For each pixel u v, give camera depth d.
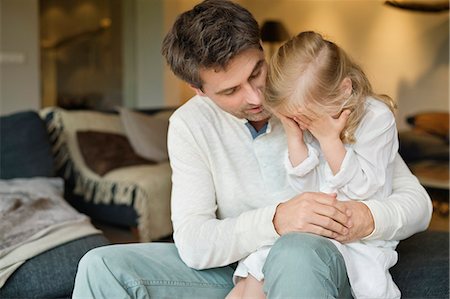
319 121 1.05
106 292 1.02
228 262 1.05
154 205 2.72
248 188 1.16
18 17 4.87
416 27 4.68
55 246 1.59
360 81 1.10
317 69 1.03
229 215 1.17
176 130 1.16
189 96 5.46
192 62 1.02
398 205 1.05
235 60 0.99
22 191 2.10
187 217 1.09
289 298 0.86
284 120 1.10
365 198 1.07
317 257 0.88
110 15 5.67
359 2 4.91
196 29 1.01
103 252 1.07
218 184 1.16
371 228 1.00
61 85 5.43
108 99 5.74
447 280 1.12
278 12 5.43
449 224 2.96
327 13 5.12
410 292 1.13
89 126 3.19
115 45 5.71
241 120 1.17
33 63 5.01
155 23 5.50
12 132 2.52
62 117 3.11
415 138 4.08
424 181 3.22
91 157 2.95
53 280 1.47
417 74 4.72
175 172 1.15
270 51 5.09
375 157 1.06
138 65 5.73
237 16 1.01
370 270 1.02
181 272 1.10
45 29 5.28
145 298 1.04
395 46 4.79
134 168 2.92
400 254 1.29
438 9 3.91
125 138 3.24
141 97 5.74
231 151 1.17
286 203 0.99
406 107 4.80
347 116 1.05
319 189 1.13
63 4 5.38
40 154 2.54
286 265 0.87
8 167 2.43
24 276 1.47
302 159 1.10
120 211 2.77
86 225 1.77
